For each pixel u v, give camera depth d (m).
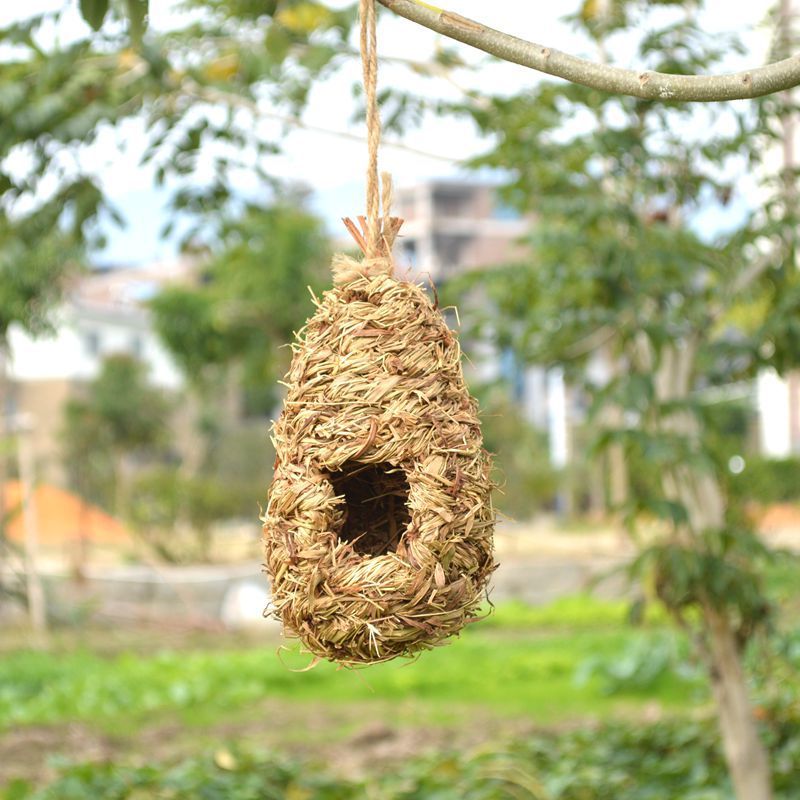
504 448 31.77
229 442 38.59
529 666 12.52
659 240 5.00
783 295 5.00
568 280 5.26
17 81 4.74
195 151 5.12
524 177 5.20
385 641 2.18
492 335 5.87
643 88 2.11
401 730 9.65
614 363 5.68
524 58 2.16
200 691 11.20
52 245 5.17
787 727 6.68
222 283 24.69
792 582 9.91
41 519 17.95
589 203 4.68
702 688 10.34
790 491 19.31
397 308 2.31
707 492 4.97
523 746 7.36
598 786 6.39
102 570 19.14
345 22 4.91
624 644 13.78
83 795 5.77
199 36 5.16
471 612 2.29
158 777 6.06
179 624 16.48
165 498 22.83
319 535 2.23
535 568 19.33
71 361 40.84
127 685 11.52
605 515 4.67
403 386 2.25
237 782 6.12
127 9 3.05
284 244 23.02
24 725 10.01
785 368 5.10
